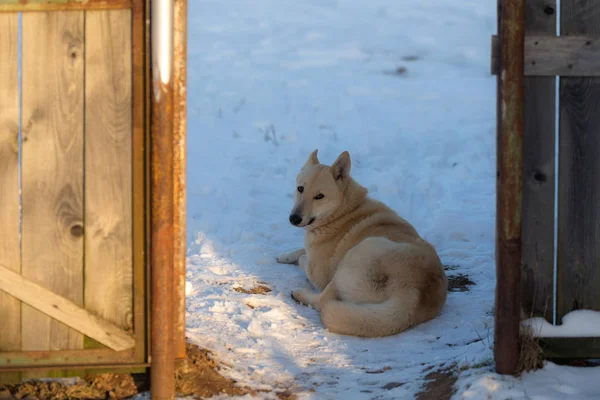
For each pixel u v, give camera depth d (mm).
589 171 4055
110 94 3725
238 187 8695
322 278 6098
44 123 3719
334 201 6141
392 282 5332
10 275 3771
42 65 3686
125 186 3779
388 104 11734
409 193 8555
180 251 4004
